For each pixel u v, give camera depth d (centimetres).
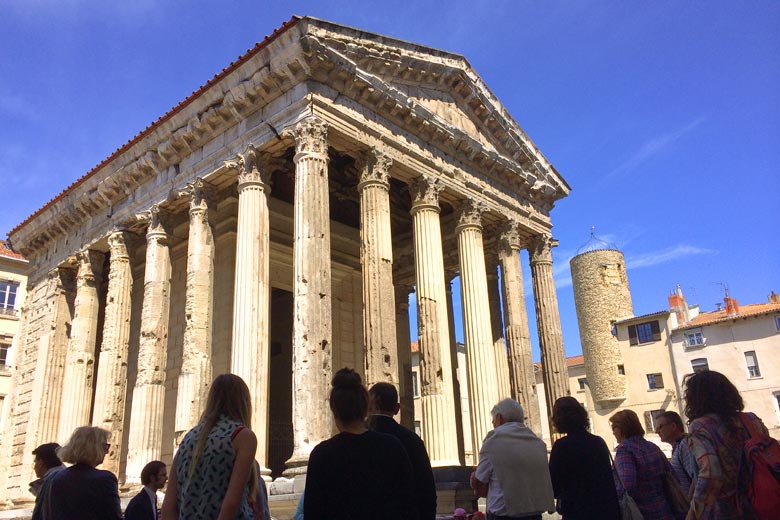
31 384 2972
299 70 1988
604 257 5888
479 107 2639
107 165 2634
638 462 770
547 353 2766
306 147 1922
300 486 1583
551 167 3033
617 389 5494
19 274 4859
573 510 711
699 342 5153
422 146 2341
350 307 2928
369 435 521
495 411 784
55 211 2969
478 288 2378
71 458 649
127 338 2505
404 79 2342
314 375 1722
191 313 2102
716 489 593
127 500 1980
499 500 703
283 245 2717
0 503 2797
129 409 2736
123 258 2575
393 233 3177
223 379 572
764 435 596
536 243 2931
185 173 2333
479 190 2567
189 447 545
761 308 5128
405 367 3106
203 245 2198
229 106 2153
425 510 595
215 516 511
